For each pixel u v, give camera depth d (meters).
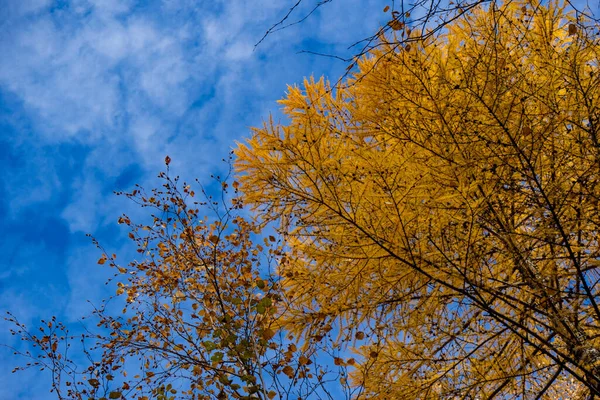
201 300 4.36
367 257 3.29
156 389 3.98
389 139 3.85
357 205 3.17
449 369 3.75
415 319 3.46
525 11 3.65
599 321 3.53
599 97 3.37
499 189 3.40
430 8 2.11
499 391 3.81
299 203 3.58
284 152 3.32
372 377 3.82
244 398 3.49
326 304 3.80
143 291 4.59
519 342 3.84
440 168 3.32
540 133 3.26
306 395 3.64
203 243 4.64
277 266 4.24
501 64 3.35
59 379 4.00
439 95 3.51
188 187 4.63
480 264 3.42
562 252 3.61
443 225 3.15
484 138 3.26
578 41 3.21
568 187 3.28
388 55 3.50
